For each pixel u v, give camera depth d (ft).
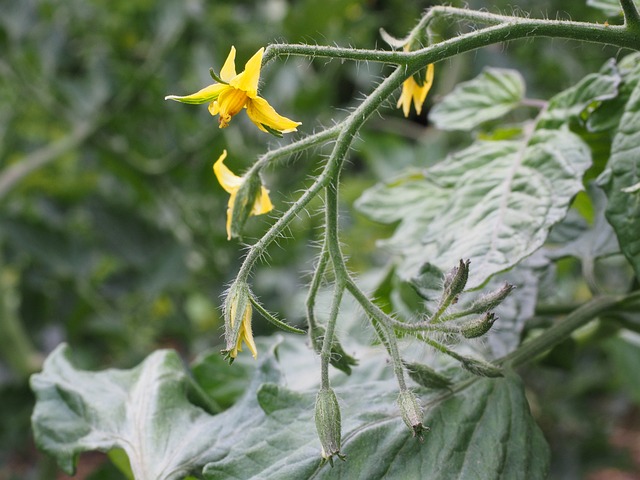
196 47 2.31
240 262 2.16
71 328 2.14
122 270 2.13
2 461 2.00
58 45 2.31
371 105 0.83
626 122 0.89
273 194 2.10
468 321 0.81
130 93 2.11
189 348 2.41
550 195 0.90
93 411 0.97
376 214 1.12
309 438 0.87
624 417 2.99
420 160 2.30
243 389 1.08
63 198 2.30
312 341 0.86
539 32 0.83
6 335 1.93
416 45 0.88
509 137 1.10
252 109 0.80
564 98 0.97
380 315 0.83
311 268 2.15
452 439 0.87
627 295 0.98
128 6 2.41
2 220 2.04
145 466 0.92
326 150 2.10
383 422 0.87
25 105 2.26
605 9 0.95
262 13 2.51
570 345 1.10
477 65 2.15
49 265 2.04
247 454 0.86
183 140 2.30
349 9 2.21
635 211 0.87
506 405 0.88
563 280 2.05
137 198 2.43
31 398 1.96
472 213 0.92
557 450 2.17
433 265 0.90
